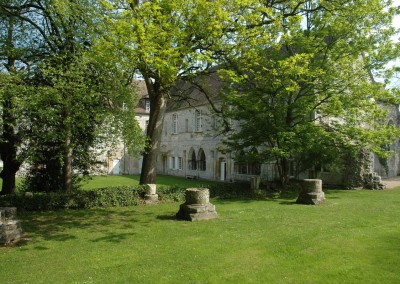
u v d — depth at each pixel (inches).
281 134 665.0
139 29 418.0
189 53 457.4
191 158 1493.6
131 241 362.3
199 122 1429.6
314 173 927.7
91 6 528.7
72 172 726.5
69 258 306.2
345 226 417.1
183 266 280.7
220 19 488.1
